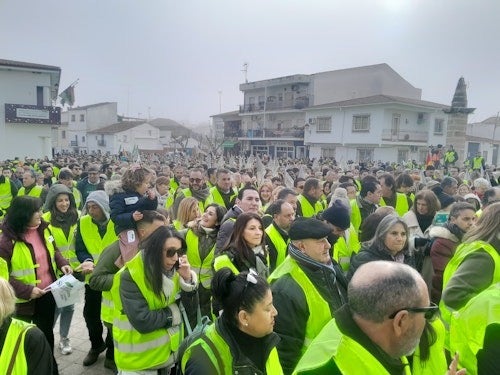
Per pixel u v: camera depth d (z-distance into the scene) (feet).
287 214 13.65
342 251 15.39
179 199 20.51
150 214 12.32
